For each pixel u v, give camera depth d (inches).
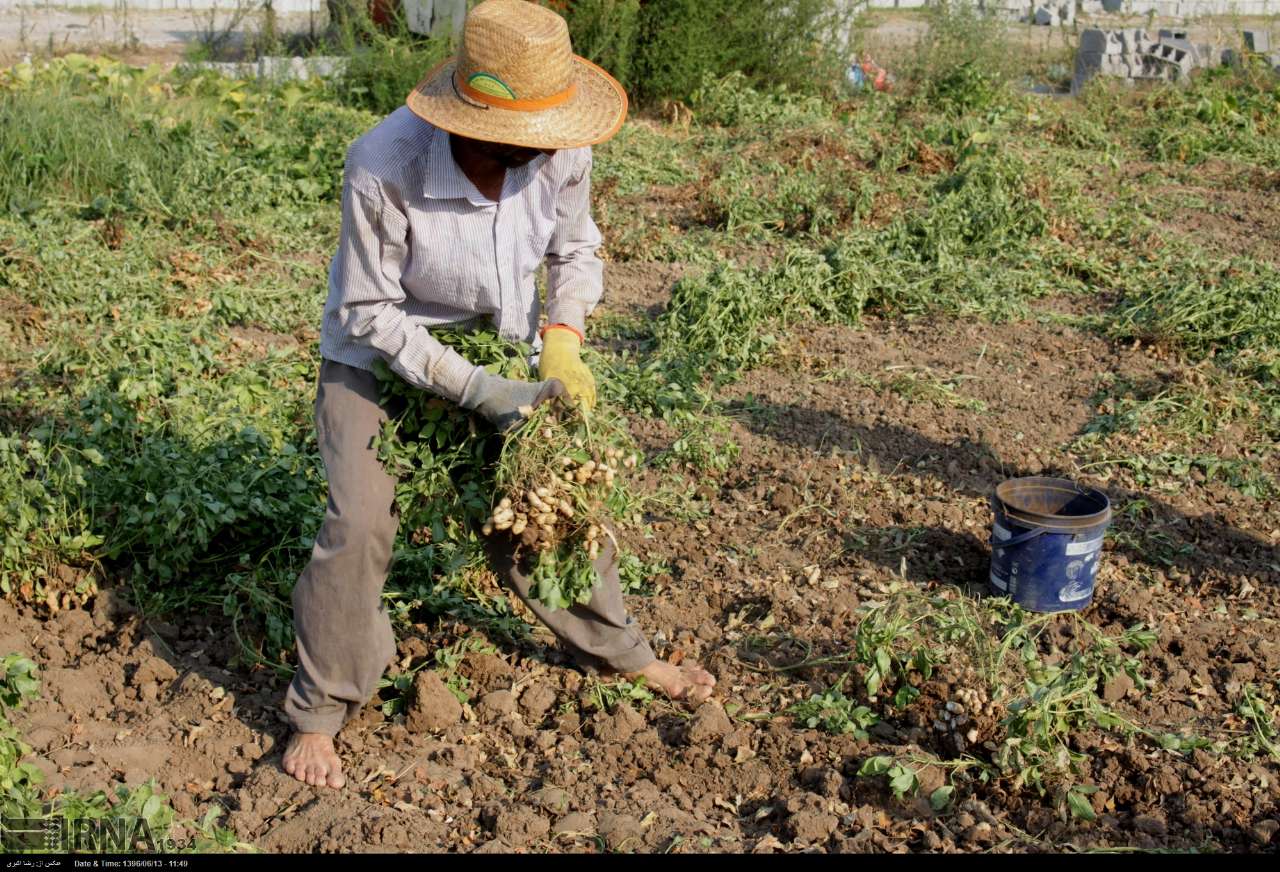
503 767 145.6
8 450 177.2
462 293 131.6
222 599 171.5
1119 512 212.1
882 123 512.7
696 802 141.8
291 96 478.6
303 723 140.4
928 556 197.0
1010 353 283.9
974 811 138.5
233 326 288.8
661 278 334.0
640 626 175.5
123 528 175.9
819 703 154.5
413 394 135.6
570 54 122.4
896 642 162.9
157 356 239.9
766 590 185.6
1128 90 577.6
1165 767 144.1
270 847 129.8
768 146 464.1
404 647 165.8
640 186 418.0
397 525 141.0
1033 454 233.5
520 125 119.9
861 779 142.3
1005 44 613.9
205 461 180.9
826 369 273.7
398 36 534.9
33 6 886.4
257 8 780.0
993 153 406.3
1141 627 172.6
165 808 129.9
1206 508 215.3
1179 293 292.8
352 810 134.5
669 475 220.1
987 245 348.5
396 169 122.3
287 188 378.9
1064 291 326.0
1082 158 471.2
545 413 131.7
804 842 133.0
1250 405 249.9
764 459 229.3
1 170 346.0
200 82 482.3
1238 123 517.7
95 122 382.9
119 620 171.9
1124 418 244.4
